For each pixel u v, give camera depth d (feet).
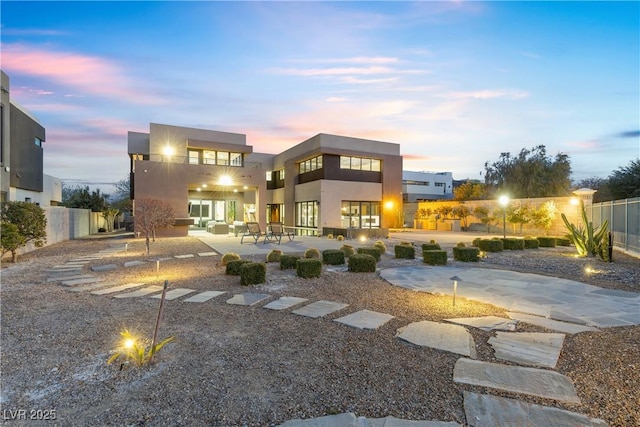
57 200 81.25
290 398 7.00
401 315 13.16
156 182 52.47
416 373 8.13
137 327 11.75
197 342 10.28
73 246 40.27
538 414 6.34
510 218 59.11
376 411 6.50
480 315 13.23
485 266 25.68
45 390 7.39
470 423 6.06
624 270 23.80
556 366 8.54
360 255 23.58
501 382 7.63
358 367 8.50
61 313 13.47
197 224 78.02
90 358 9.11
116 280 20.44
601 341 10.35
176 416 6.35
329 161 69.51
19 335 10.91
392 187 76.54
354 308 14.15
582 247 31.94
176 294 16.66
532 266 25.84
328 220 68.90
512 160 93.20
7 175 40.91
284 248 37.86
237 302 15.05
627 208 34.53
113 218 79.05
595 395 7.11
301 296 16.28
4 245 26.35
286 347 9.87
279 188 89.81
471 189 108.06
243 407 6.66
